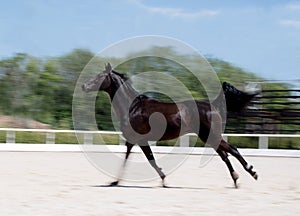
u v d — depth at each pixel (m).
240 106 10.79
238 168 15.14
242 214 7.50
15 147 19.56
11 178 11.06
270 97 22.83
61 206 7.73
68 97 27.27
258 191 10.12
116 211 7.45
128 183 11.01
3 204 7.79
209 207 8.04
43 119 26.92
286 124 22.94
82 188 9.91
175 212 7.51
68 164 14.59
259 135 20.50
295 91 22.77
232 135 20.23
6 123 26.09
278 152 20.30
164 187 10.50
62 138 24.27
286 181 11.92
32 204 7.84
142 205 8.06
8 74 27.84
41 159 16.00
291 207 8.23
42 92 27.42
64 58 28.31
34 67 28.27
